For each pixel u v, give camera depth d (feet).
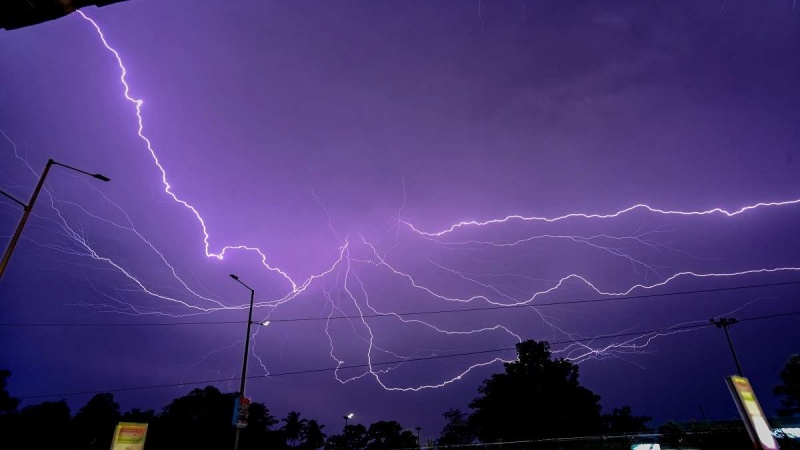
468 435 159.33
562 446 89.25
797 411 77.77
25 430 114.52
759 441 26.20
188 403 135.13
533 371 100.68
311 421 243.60
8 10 9.05
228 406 135.95
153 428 123.85
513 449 92.84
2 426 112.16
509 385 100.22
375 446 224.33
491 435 101.04
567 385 98.58
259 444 137.49
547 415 92.73
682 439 63.98
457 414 164.96
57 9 9.23
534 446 90.99
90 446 119.03
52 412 122.42
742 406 27.12
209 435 126.00
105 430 122.62
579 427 92.84
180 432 124.77
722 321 76.18
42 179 47.26
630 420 141.18
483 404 102.47
